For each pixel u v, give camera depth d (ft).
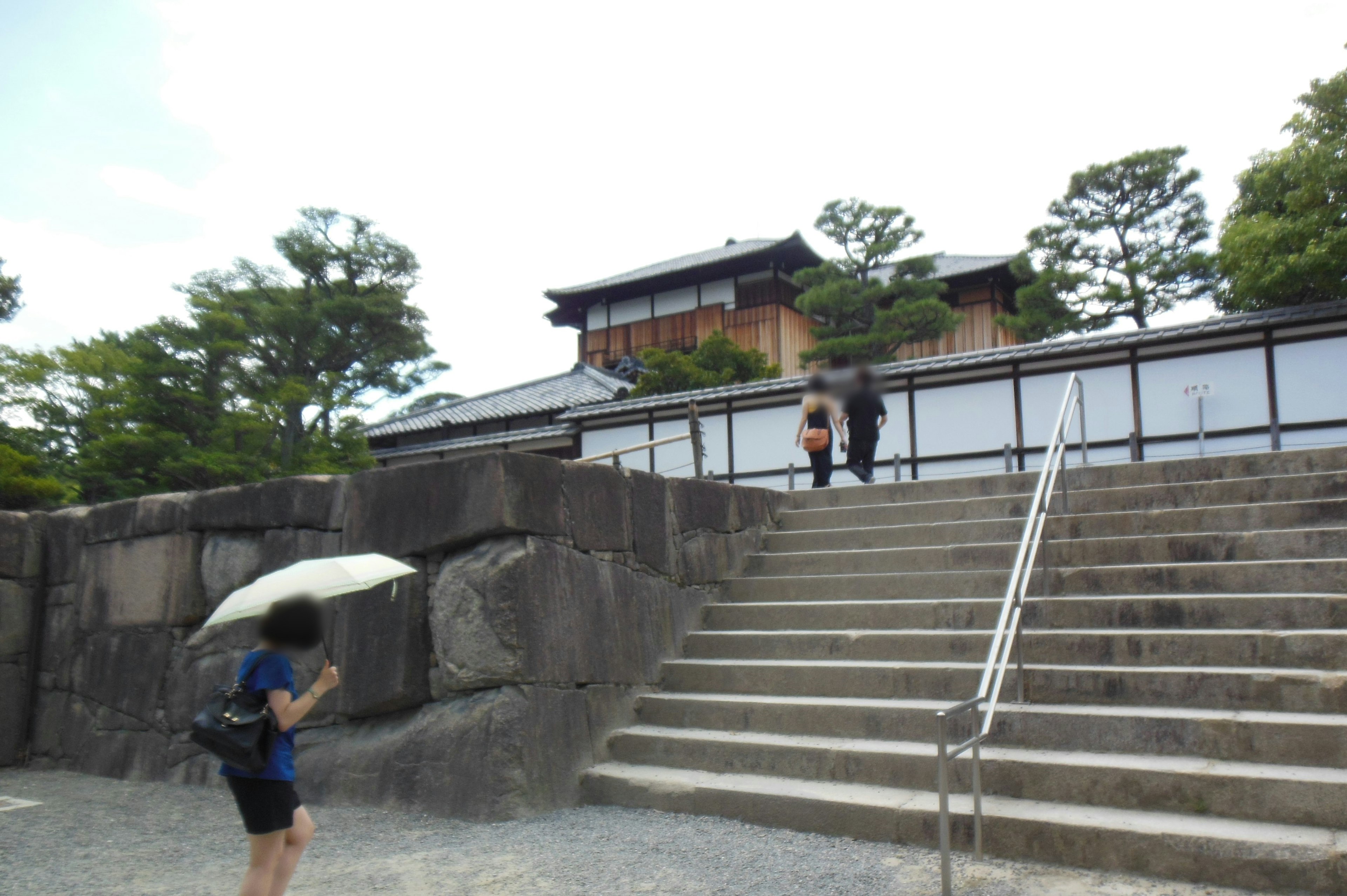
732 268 111.14
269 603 11.30
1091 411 45.62
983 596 21.06
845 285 86.02
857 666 18.94
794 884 13.12
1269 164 52.90
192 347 67.10
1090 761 14.58
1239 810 13.26
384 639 19.76
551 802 17.83
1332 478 21.15
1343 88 49.73
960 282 107.34
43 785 23.80
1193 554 19.92
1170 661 16.80
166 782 23.59
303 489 22.29
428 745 18.65
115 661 25.81
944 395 49.01
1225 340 43.01
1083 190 84.53
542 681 18.21
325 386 73.05
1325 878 11.78
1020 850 13.62
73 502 70.44
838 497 28.30
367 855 15.56
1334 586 17.65
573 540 19.67
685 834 15.72
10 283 80.02
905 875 13.21
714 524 24.50
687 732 19.13
